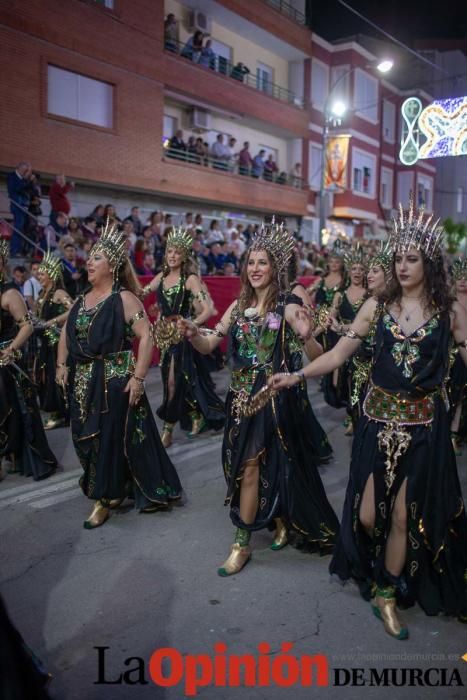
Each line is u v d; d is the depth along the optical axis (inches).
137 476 174.6
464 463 231.6
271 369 146.3
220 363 394.9
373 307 126.7
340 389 264.2
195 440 260.1
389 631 124.3
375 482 123.6
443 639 123.5
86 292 173.9
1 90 544.1
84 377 169.5
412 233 121.0
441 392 124.0
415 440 120.8
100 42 626.2
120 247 170.6
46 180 615.5
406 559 124.7
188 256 250.7
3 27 539.8
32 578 146.3
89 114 633.6
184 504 190.7
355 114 1109.7
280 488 147.2
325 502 155.2
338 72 1082.7
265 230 150.7
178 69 727.7
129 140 669.3
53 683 110.3
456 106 701.3
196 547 161.9
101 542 164.9
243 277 150.6
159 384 369.1
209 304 246.2
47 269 282.8
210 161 796.0
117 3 641.0
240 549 149.9
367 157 1167.0
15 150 561.3
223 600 136.6
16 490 203.2
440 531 121.9
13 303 202.1
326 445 226.4
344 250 308.8
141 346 168.1
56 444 255.4
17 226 447.2
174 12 784.9
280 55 999.0
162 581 144.6
